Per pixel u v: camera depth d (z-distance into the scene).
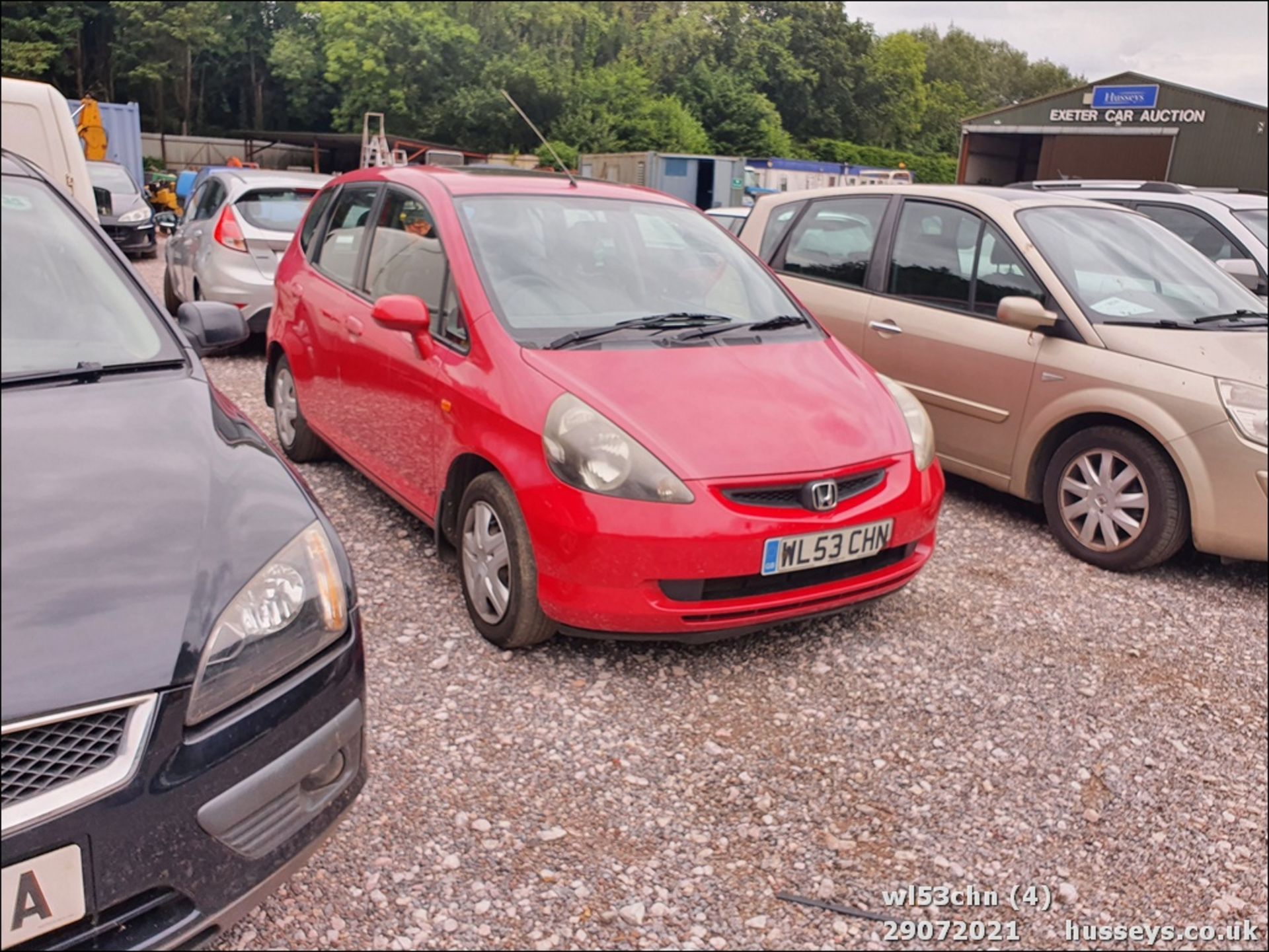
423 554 4.37
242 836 1.89
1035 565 4.79
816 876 2.60
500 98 55.12
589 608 3.23
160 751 1.75
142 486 2.07
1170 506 4.48
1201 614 4.34
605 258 4.19
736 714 3.29
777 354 3.94
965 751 3.18
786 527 3.26
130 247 15.34
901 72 88.06
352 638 2.17
